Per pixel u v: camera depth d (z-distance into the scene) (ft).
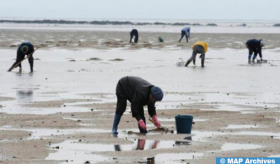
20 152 69.67
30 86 140.87
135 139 78.23
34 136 79.92
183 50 301.84
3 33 478.18
